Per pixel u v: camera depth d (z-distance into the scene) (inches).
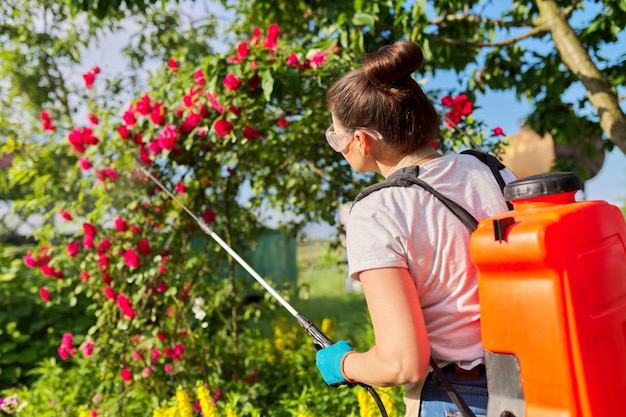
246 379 150.5
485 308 44.5
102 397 142.3
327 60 131.4
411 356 42.9
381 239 46.8
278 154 164.2
